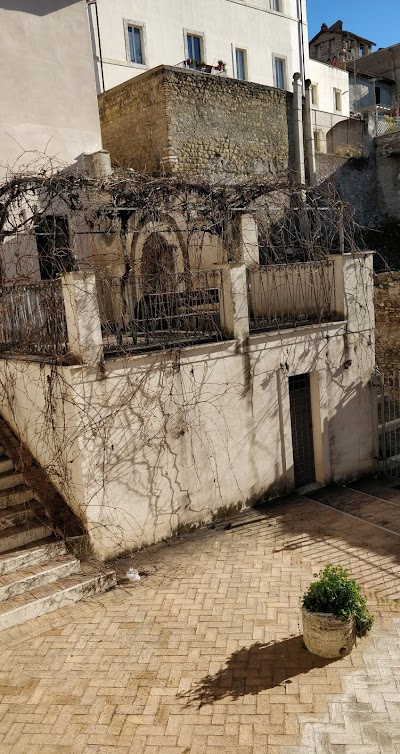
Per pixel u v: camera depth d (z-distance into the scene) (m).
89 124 13.80
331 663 5.89
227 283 9.16
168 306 8.82
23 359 8.65
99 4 18.62
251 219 11.46
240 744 4.97
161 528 8.71
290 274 11.30
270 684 5.64
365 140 21.02
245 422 9.57
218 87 16.23
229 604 7.00
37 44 12.90
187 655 6.13
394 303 15.48
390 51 34.78
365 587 7.23
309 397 10.66
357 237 20.56
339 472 11.02
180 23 20.95
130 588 7.48
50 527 8.07
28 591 7.14
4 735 5.18
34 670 6.00
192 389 8.81
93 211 10.08
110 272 12.50
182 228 12.62
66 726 5.26
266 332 9.79
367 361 11.26
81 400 7.62
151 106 15.48
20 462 8.82
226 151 16.52
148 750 4.96
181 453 8.80
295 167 18.45
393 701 5.32
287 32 25.12
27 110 12.79
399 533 8.72
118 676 5.86
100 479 7.93
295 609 6.82
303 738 4.98
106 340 8.66
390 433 11.80
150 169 15.83
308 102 18.42
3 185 10.07
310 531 8.90
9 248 11.91
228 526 9.20
